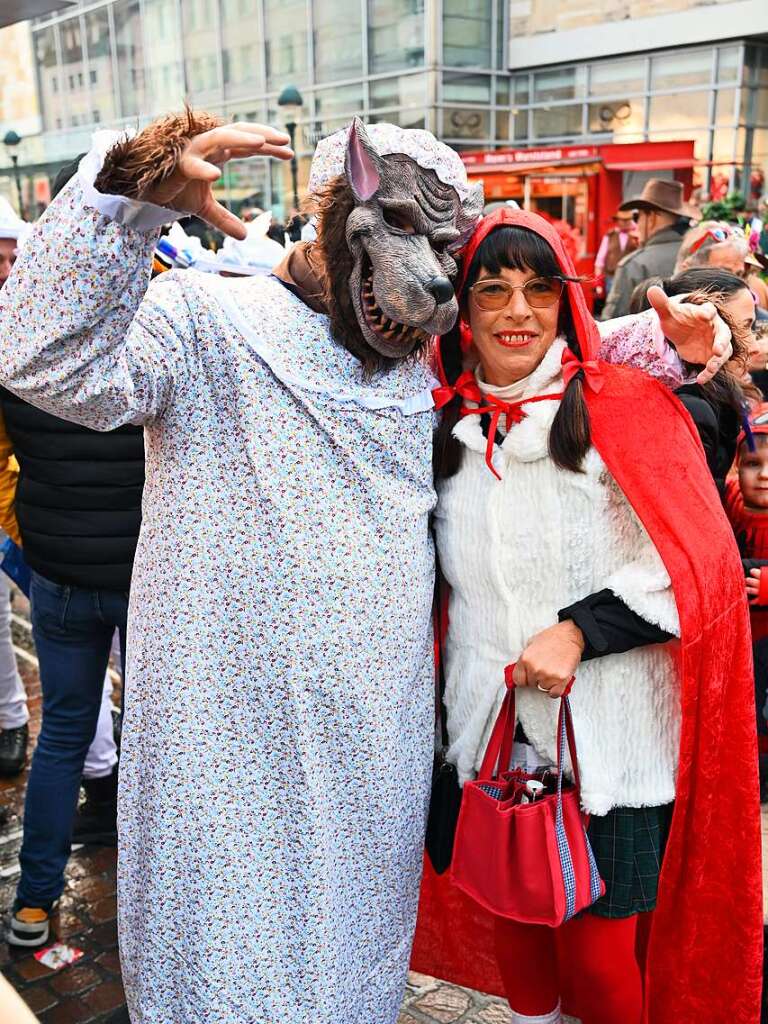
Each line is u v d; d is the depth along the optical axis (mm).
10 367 1557
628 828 1998
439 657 2166
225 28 16266
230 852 1828
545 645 1878
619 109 17531
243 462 1758
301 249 1812
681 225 6703
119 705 4320
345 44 16688
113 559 2592
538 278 1903
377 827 1906
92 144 1504
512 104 18125
